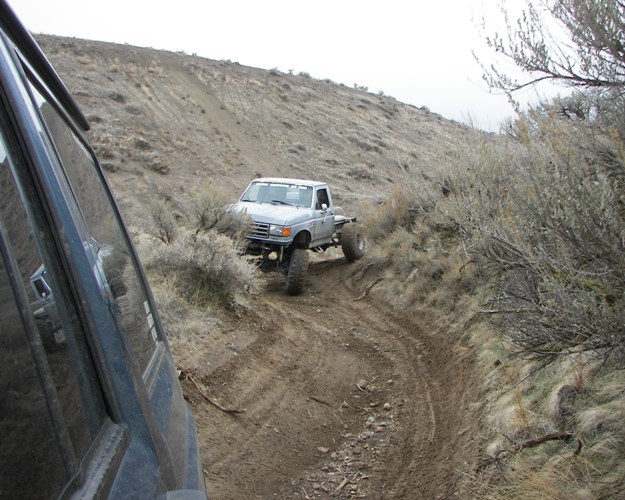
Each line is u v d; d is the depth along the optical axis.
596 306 3.54
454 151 9.34
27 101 1.50
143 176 37.88
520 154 5.35
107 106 47.25
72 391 1.28
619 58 4.04
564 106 4.92
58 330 1.29
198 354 6.84
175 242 9.28
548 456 4.08
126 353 1.63
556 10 4.46
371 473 5.17
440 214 9.63
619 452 3.70
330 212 14.91
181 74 60.22
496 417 4.99
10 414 1.02
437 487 4.68
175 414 2.17
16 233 1.22
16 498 0.99
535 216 3.95
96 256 1.74
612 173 4.28
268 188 14.46
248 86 63.84
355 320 10.19
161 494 1.49
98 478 1.24
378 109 72.25
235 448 5.36
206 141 48.22
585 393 4.38
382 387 7.23
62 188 1.54
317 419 6.27
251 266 9.52
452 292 8.98
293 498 4.75
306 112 62.34
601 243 3.61
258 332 8.28
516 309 4.27
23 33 1.67
